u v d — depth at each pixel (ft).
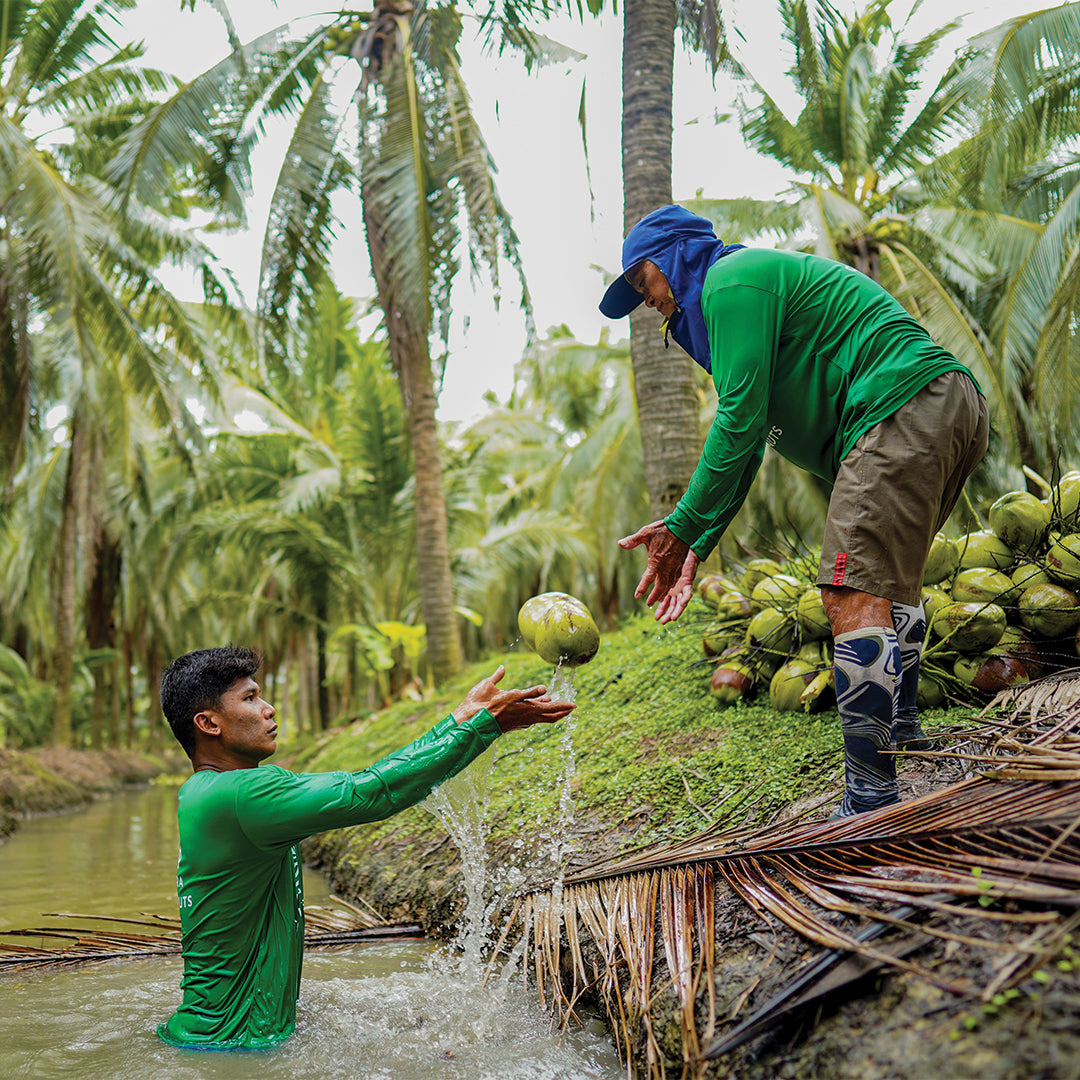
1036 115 31.89
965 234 39.63
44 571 71.00
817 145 43.62
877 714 6.98
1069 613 9.73
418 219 29.50
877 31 42.86
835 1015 4.97
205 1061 6.56
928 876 5.50
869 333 7.32
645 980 6.47
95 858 19.48
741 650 12.82
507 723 7.48
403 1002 8.06
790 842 6.66
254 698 7.47
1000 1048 4.04
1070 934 4.45
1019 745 6.65
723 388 7.61
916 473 6.97
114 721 79.36
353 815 6.86
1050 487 10.86
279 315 33.47
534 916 8.67
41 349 49.03
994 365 34.60
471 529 64.85
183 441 45.14
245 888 7.04
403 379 34.06
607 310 9.21
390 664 42.16
